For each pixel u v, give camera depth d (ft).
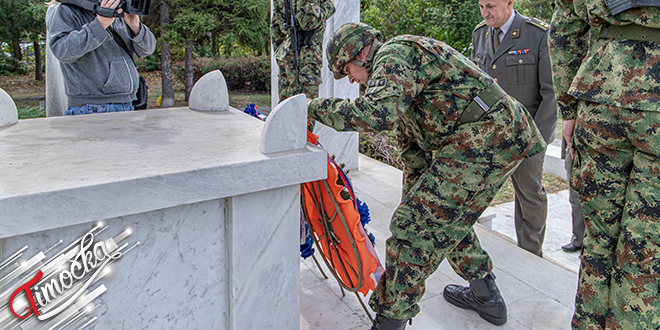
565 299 8.08
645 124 5.24
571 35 6.21
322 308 7.64
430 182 5.97
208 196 4.38
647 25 5.17
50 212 3.66
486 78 5.78
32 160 4.56
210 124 6.66
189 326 4.92
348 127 5.46
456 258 7.09
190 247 4.69
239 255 4.88
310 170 5.00
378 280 6.01
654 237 5.32
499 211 15.48
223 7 34.27
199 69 42.39
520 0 36.24
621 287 5.64
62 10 7.97
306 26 12.77
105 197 3.86
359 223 5.86
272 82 16.70
